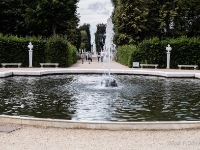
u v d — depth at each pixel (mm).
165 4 49719
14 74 25281
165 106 12734
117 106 12641
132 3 49562
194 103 13438
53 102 13375
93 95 15305
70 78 23703
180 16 50656
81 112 11516
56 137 7609
